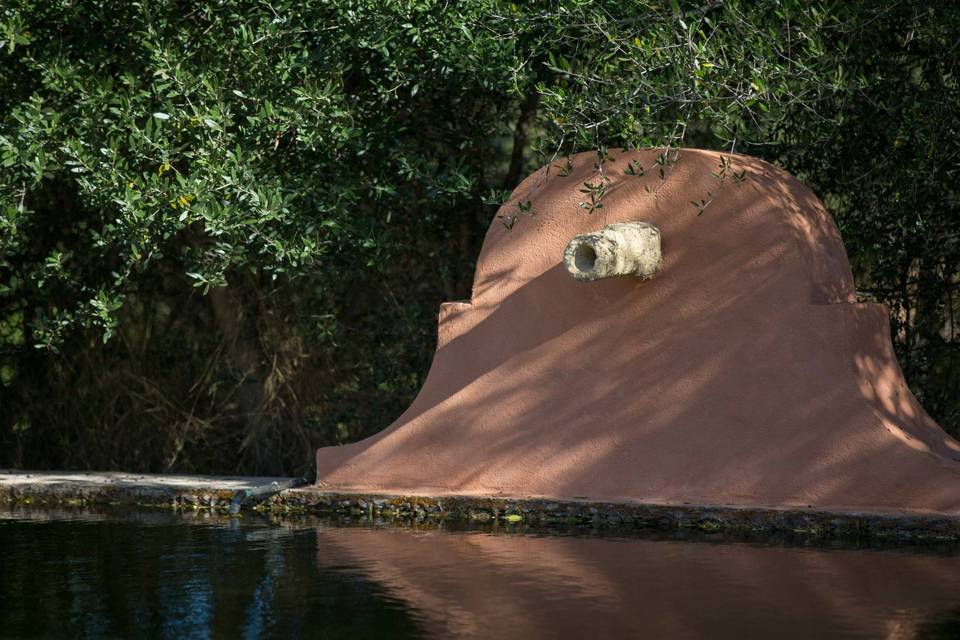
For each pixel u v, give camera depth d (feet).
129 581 21.71
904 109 32.86
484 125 39.01
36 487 34.40
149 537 27.02
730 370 29.32
